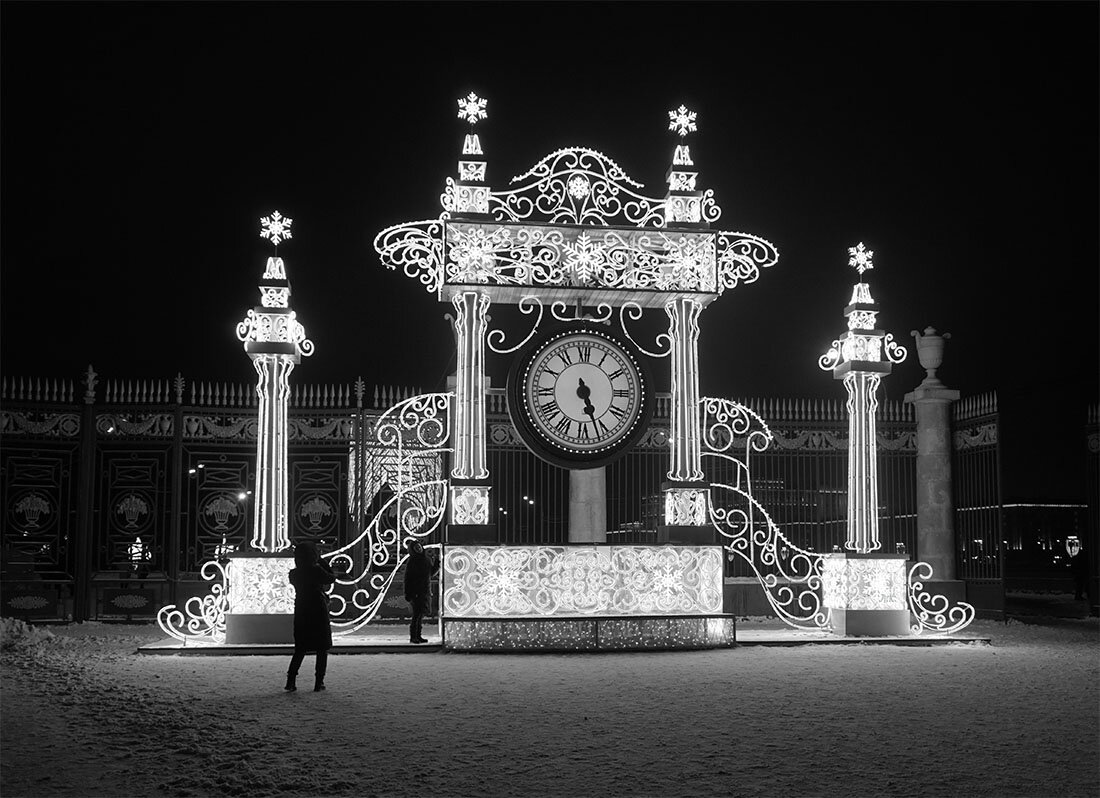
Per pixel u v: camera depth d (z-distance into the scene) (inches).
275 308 693.9
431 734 391.2
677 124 724.0
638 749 366.9
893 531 901.2
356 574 850.1
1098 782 325.7
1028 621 900.0
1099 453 936.3
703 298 706.2
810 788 318.3
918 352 924.0
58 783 326.3
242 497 859.4
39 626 821.9
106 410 855.7
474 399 684.1
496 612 663.1
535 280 684.1
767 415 892.0
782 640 689.0
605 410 689.6
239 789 317.1
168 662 603.5
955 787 319.9
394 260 680.4
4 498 840.9
